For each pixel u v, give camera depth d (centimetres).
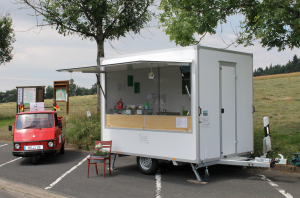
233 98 707
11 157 1046
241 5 982
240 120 723
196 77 624
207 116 639
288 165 712
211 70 656
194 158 621
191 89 632
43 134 936
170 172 754
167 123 671
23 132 941
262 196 530
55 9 1417
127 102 904
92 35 1548
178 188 602
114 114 789
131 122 744
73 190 611
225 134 682
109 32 1620
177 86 909
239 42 997
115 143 776
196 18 1022
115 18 1462
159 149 682
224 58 689
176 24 1016
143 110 893
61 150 1087
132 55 764
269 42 915
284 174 698
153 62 610
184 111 811
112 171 789
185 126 639
